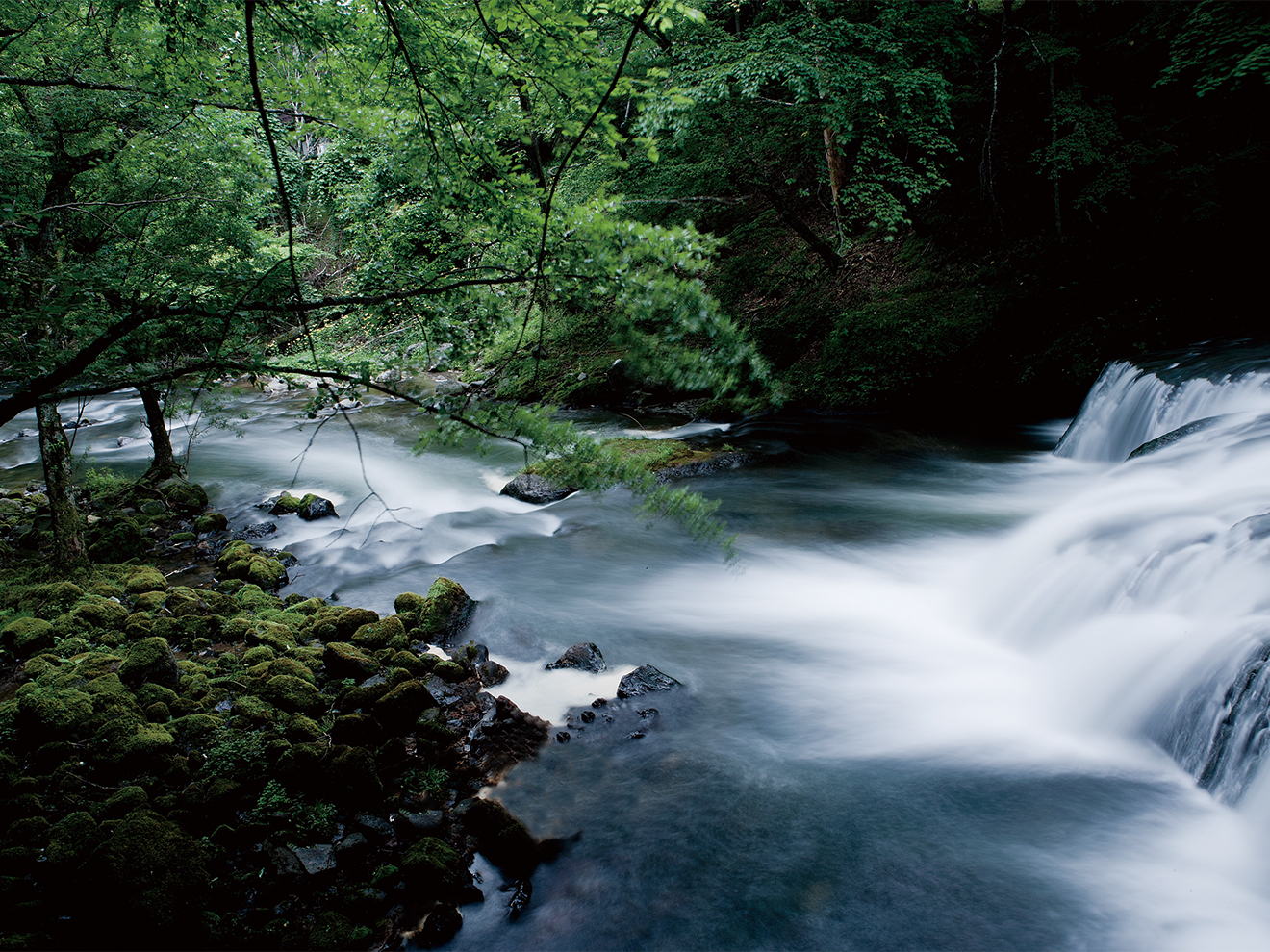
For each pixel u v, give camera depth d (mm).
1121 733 5277
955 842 4484
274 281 4191
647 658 6762
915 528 9734
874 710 5895
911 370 14680
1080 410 12445
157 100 5656
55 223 7254
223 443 14844
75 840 4234
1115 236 13633
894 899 4133
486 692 6094
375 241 10328
